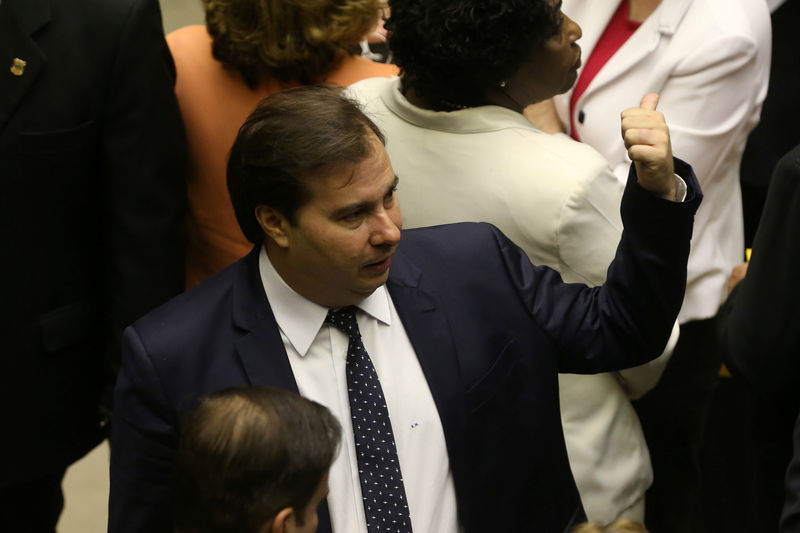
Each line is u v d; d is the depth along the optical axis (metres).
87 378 9.62
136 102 8.79
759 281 7.39
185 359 6.28
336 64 9.35
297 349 6.41
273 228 6.20
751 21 9.45
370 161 5.94
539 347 6.88
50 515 10.30
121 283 9.07
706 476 11.63
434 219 7.88
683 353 10.20
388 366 6.53
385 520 6.25
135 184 8.90
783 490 8.29
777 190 7.20
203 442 5.17
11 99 8.47
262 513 5.11
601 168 7.57
